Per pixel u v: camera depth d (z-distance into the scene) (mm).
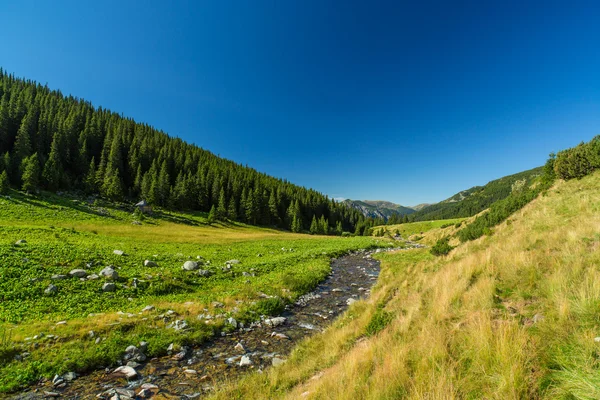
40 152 87562
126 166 106812
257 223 106188
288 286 20406
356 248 48594
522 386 4207
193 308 14281
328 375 6773
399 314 9961
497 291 8359
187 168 121438
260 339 12016
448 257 18641
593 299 5637
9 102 103062
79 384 8039
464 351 5613
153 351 10070
